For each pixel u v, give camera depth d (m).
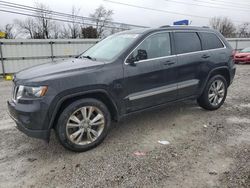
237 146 3.92
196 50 5.13
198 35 5.25
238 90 8.07
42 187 3.03
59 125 3.61
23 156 3.79
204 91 5.40
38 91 3.42
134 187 2.96
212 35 5.54
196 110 5.75
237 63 18.56
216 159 3.53
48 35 49.22
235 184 2.95
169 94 4.69
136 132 4.57
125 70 4.07
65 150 3.94
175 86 4.75
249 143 4.02
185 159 3.55
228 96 7.17
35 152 3.90
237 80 10.28
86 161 3.58
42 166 3.49
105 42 5.05
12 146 4.12
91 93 3.81
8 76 13.77
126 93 4.12
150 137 4.35
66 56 16.22
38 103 3.41
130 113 4.29
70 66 3.90
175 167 3.35
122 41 4.55
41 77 3.51
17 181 3.17
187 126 4.82
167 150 3.85
